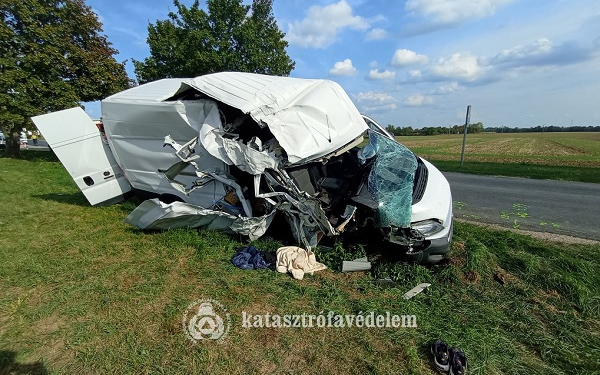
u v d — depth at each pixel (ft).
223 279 10.63
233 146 11.57
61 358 7.12
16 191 22.17
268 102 11.95
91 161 16.40
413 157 14.96
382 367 7.02
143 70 53.11
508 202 22.59
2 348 7.34
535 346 8.00
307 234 12.62
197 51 49.83
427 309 9.43
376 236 12.32
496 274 11.30
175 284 10.30
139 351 7.31
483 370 7.00
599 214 19.42
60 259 11.78
